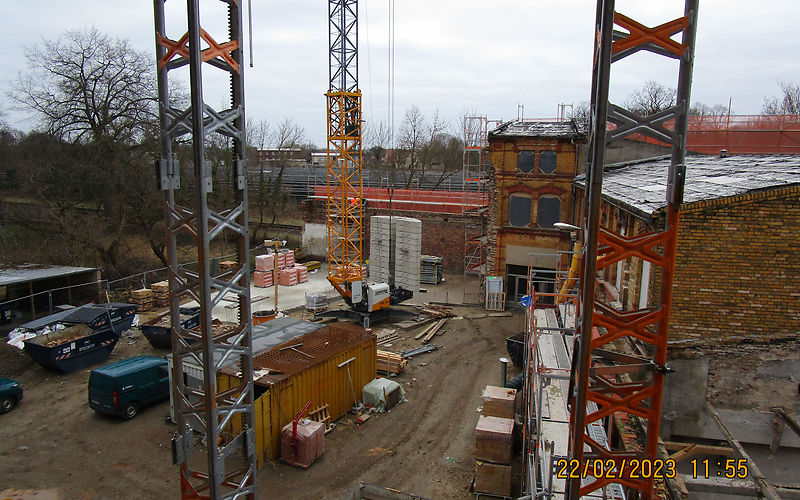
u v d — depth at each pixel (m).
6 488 14.27
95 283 30.69
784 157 18.94
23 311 28.31
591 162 8.09
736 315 11.85
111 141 35.66
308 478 15.04
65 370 21.75
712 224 11.69
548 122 36.12
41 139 38.28
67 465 15.41
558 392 14.72
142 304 30.72
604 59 7.41
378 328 29.06
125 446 16.42
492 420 15.13
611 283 19.19
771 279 11.60
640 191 14.86
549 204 32.81
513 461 15.98
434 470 15.57
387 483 14.88
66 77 35.97
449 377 22.50
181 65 9.52
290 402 16.34
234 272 9.92
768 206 11.42
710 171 16.05
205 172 8.76
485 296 34.16
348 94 33.09
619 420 11.98
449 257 43.22
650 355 12.03
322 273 42.88
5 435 17.05
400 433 17.72
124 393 17.86
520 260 33.62
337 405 18.58
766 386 11.73
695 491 9.45
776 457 11.80
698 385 11.95
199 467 15.36
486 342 27.11
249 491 10.23
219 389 16.55
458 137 84.06
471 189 54.81
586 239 8.07
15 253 35.00
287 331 20.61
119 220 37.84
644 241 8.02
